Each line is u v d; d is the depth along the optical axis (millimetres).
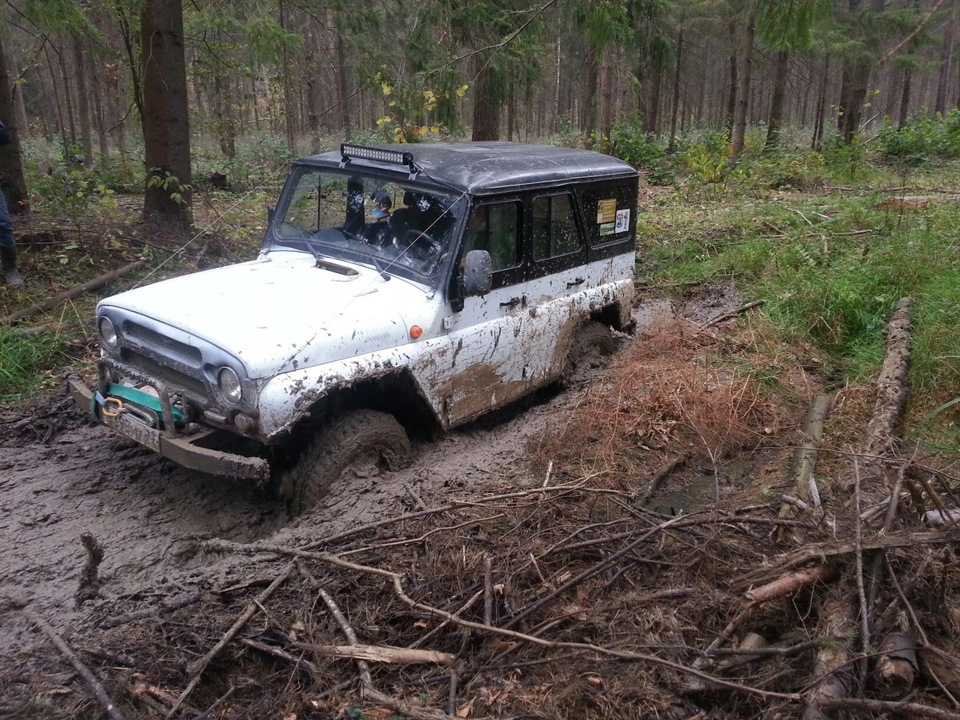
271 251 5445
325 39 16906
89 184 11773
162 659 3250
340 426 4480
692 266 9859
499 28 10156
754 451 5410
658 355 6789
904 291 7734
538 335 5602
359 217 5133
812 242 9727
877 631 3129
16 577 3855
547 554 3807
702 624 3455
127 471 4945
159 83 9242
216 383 3973
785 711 2910
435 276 4746
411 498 4469
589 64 18422
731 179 15656
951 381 5785
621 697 3027
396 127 11258
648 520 4141
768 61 21359
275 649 3293
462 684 3133
